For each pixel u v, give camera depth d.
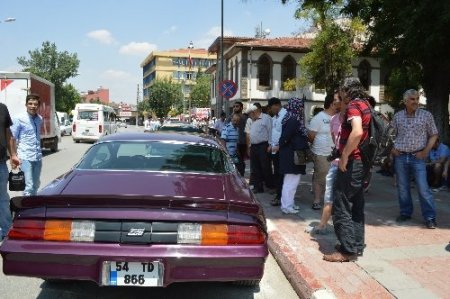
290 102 7.46
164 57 118.88
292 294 4.47
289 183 7.51
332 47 26.52
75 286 4.50
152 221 3.40
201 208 3.45
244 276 3.41
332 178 6.02
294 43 34.50
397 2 10.91
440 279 4.47
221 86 17.67
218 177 4.45
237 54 35.12
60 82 72.56
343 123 4.98
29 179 7.48
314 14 23.61
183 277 3.36
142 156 4.73
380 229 6.42
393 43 12.09
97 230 3.38
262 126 9.59
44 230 3.38
